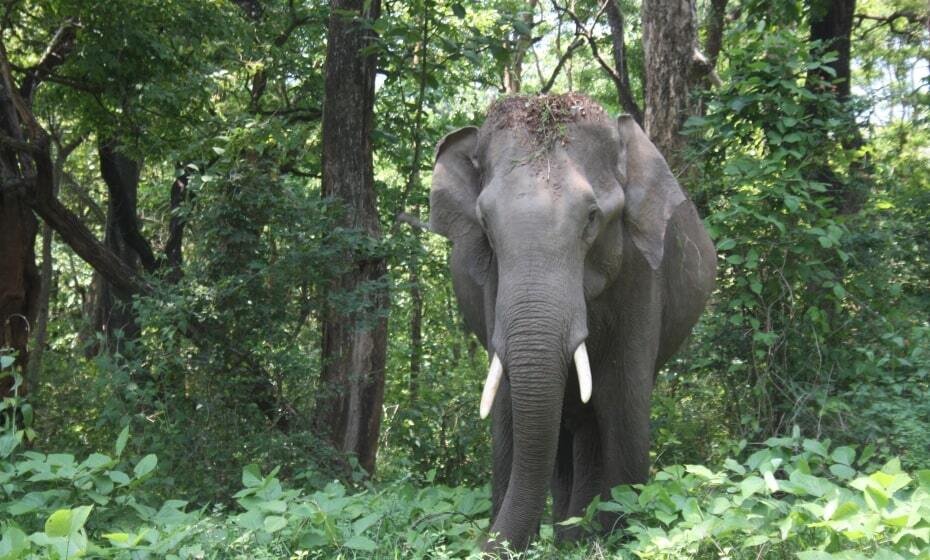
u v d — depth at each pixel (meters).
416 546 4.55
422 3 8.86
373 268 8.59
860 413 6.88
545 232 4.61
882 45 15.78
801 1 11.08
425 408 9.41
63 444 7.69
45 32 11.49
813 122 7.75
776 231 7.38
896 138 12.13
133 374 7.45
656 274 5.61
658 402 8.06
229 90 13.07
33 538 3.94
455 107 16.81
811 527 4.15
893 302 7.82
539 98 5.07
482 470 8.84
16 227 8.90
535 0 15.10
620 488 4.82
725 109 7.82
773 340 6.97
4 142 8.49
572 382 5.55
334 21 8.80
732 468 4.74
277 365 7.67
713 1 12.99
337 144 8.73
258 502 4.71
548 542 4.90
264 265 7.54
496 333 4.59
